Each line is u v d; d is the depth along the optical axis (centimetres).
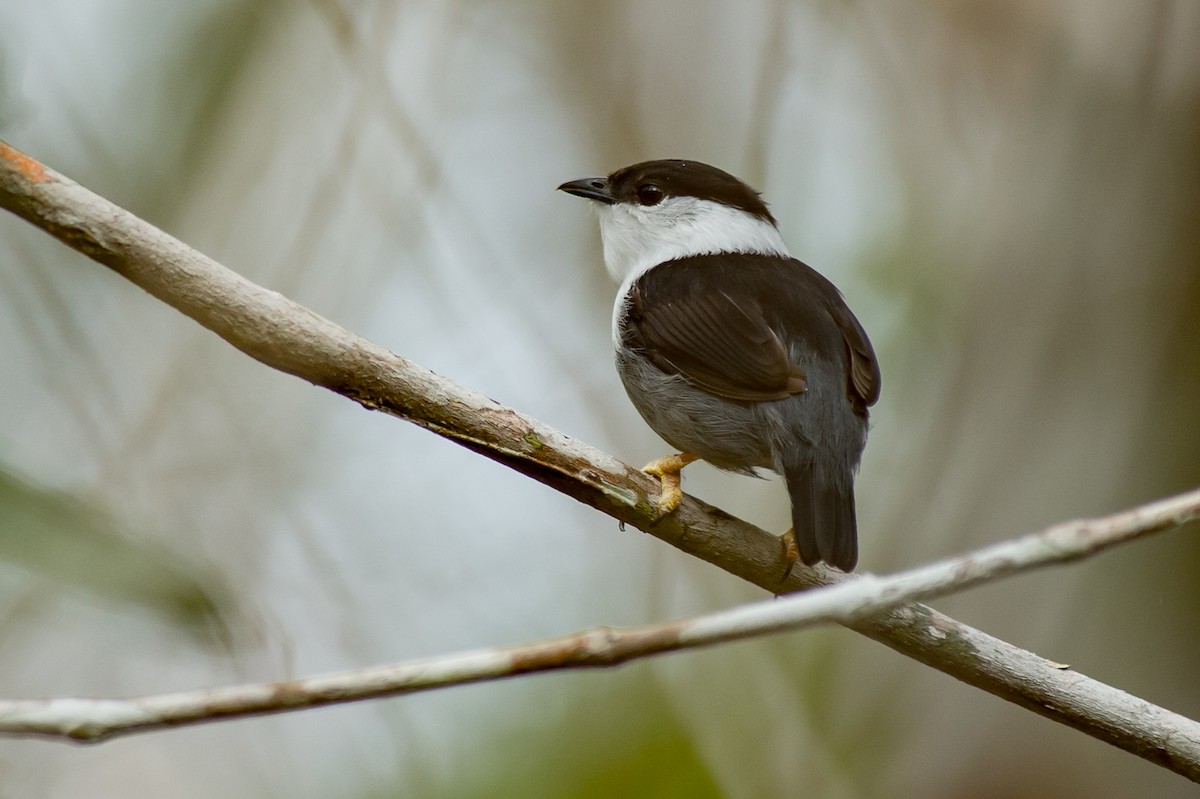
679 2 1364
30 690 934
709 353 827
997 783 1076
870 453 1315
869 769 1109
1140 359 1172
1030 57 1308
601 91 1368
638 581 1243
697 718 1092
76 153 1179
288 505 1083
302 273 1132
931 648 657
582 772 1177
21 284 1066
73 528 555
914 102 1344
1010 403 1179
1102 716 647
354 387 651
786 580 729
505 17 1392
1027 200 1241
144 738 1052
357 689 505
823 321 854
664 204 1001
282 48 1209
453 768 1162
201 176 1178
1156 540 1127
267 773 1054
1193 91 1214
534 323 1213
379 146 1171
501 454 677
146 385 1049
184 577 560
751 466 841
